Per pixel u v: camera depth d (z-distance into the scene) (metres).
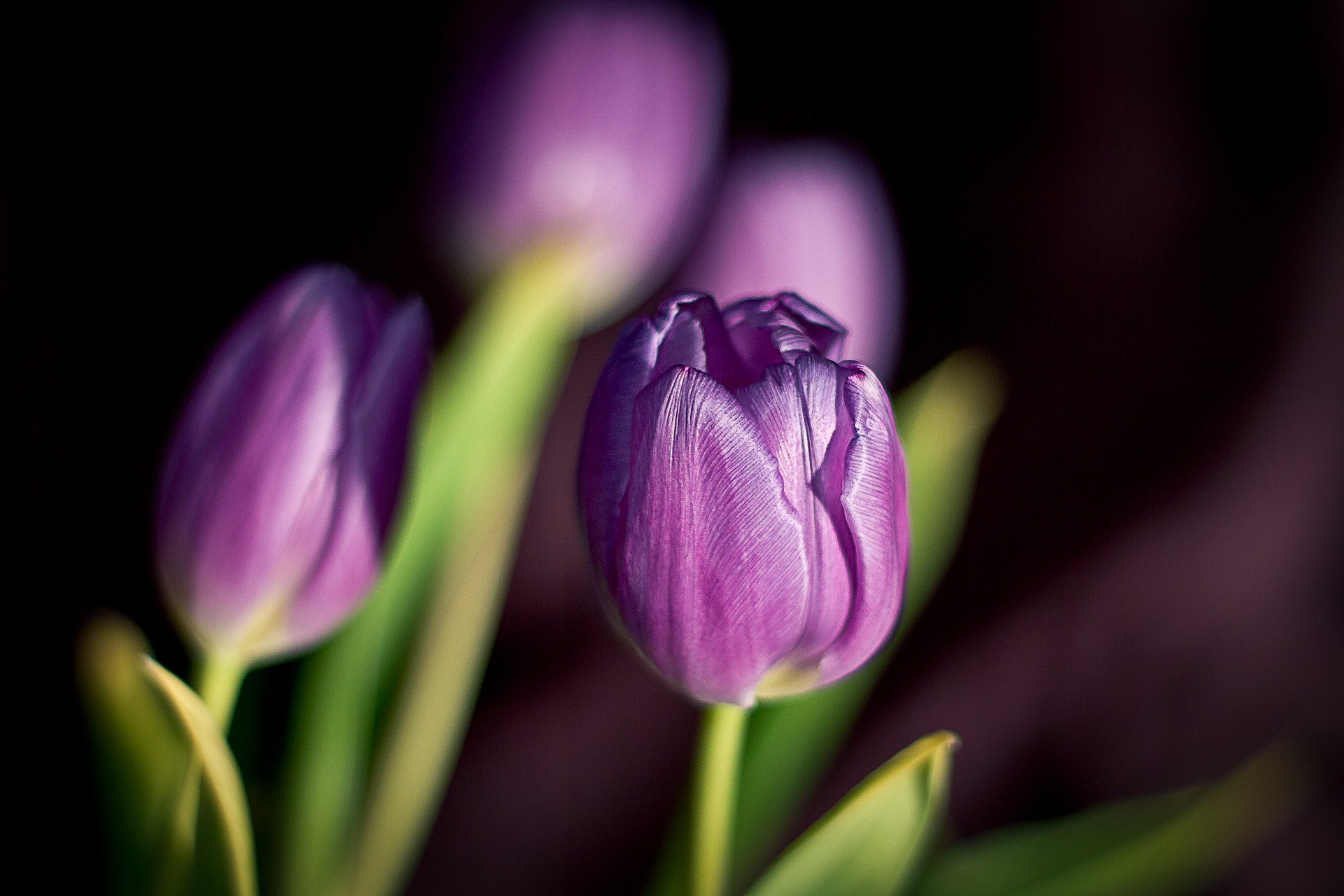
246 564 0.54
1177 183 0.93
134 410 0.96
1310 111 0.89
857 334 0.62
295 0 0.96
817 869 0.56
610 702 0.98
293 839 0.60
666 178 0.64
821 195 0.61
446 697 0.61
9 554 0.92
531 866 0.99
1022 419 0.96
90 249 0.96
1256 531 0.93
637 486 0.51
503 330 0.63
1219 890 0.91
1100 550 0.95
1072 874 0.63
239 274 0.98
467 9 0.91
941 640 0.97
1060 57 0.93
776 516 0.51
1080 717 0.96
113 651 0.58
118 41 0.95
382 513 0.55
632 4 0.65
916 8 0.95
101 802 0.58
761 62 0.98
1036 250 0.96
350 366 0.54
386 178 0.98
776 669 0.52
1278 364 0.91
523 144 0.63
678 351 0.51
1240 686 0.94
